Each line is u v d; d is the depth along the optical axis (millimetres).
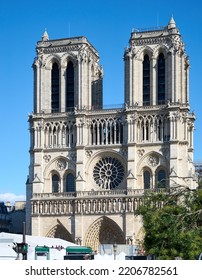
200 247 72250
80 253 97500
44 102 184000
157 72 176375
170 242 74125
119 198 171000
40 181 180000
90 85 183750
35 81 185250
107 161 177000
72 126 180625
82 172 176375
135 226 168750
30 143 184500
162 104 173500
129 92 176000
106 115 177750
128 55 177375
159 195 82688
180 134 171125
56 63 185750
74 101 181875
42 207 178250
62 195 177125
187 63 190125
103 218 171750
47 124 182750
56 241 138750
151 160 172375
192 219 74562
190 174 181625
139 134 174375
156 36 176125
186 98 189250
